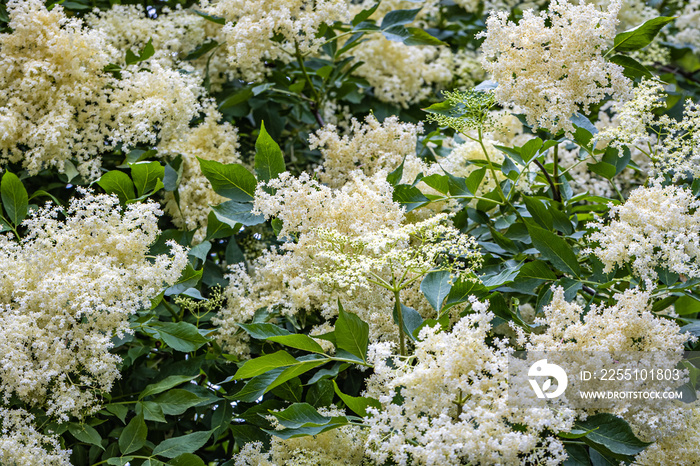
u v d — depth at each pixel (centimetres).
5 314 220
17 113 292
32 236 237
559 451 168
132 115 300
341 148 303
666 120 256
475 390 174
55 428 219
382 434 188
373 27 358
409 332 217
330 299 252
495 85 281
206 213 308
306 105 369
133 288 235
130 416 254
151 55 321
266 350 271
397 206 240
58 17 304
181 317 278
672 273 232
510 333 274
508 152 284
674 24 502
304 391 255
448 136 391
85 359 223
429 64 438
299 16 316
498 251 277
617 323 197
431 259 208
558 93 236
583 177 377
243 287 277
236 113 359
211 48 365
